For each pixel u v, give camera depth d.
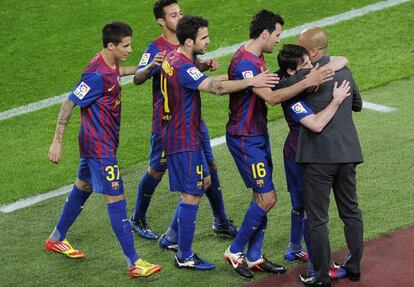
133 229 32.38
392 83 44.75
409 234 31.16
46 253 31.09
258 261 29.30
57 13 53.84
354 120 40.81
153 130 31.09
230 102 28.67
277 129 40.72
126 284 28.97
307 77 26.59
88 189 30.30
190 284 28.88
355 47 49.09
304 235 28.50
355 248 28.17
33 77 47.66
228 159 38.03
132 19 53.03
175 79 27.92
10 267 30.20
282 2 54.81
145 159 38.81
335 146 27.22
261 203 28.77
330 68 26.67
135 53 49.72
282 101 26.94
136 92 45.34
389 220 32.12
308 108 27.14
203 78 27.66
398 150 37.69
